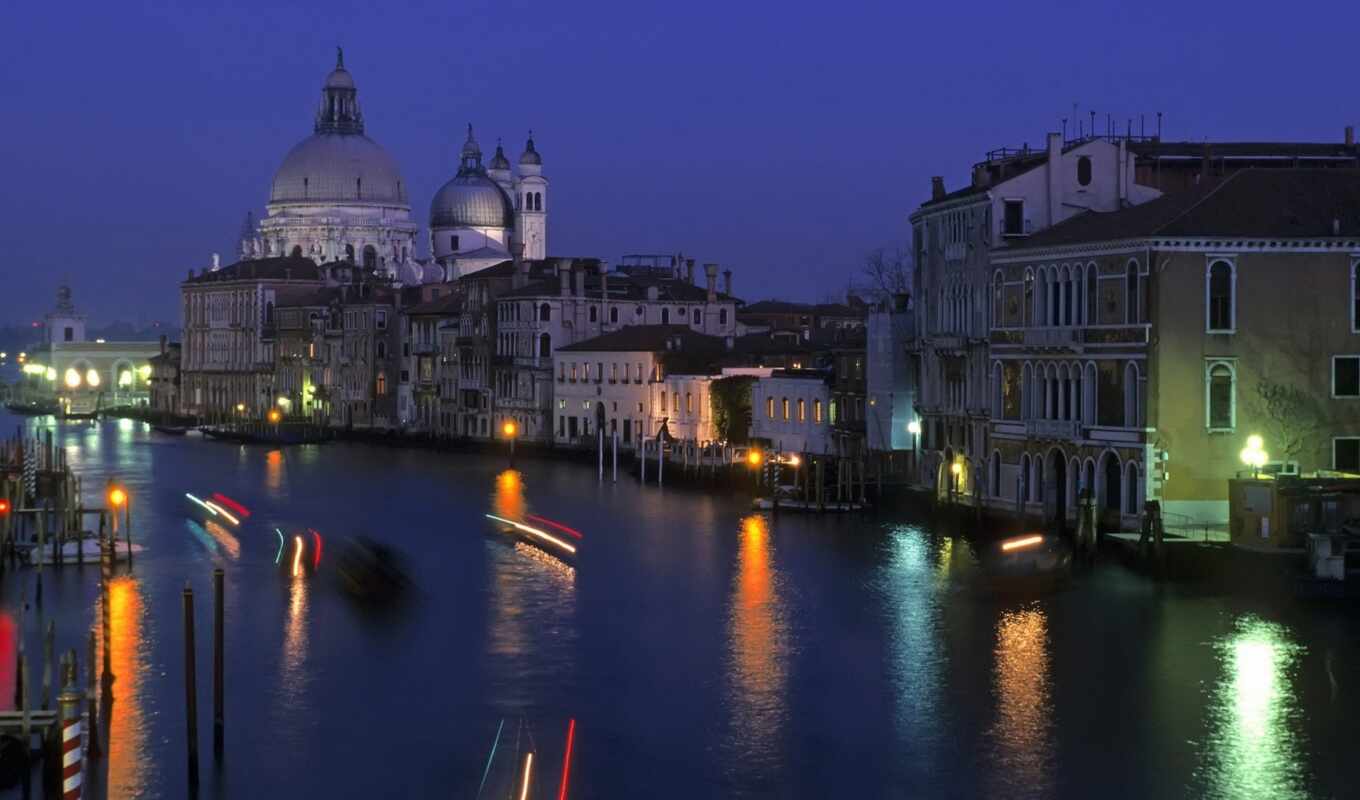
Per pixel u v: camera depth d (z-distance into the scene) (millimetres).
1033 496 90938
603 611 72000
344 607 73562
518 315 172000
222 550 91625
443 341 191250
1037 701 56688
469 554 88625
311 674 61281
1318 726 53625
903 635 66250
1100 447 84250
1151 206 86812
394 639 66812
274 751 52406
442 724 55156
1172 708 55531
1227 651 62250
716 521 101312
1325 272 81625
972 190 101000
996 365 94875
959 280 102000
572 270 175625
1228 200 83188
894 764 50969
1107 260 84312
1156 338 80812
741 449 132875
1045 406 90062
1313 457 81875
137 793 48875
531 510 109250
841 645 64875
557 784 49531
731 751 52344
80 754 45312
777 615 70562
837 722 55000
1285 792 48250
